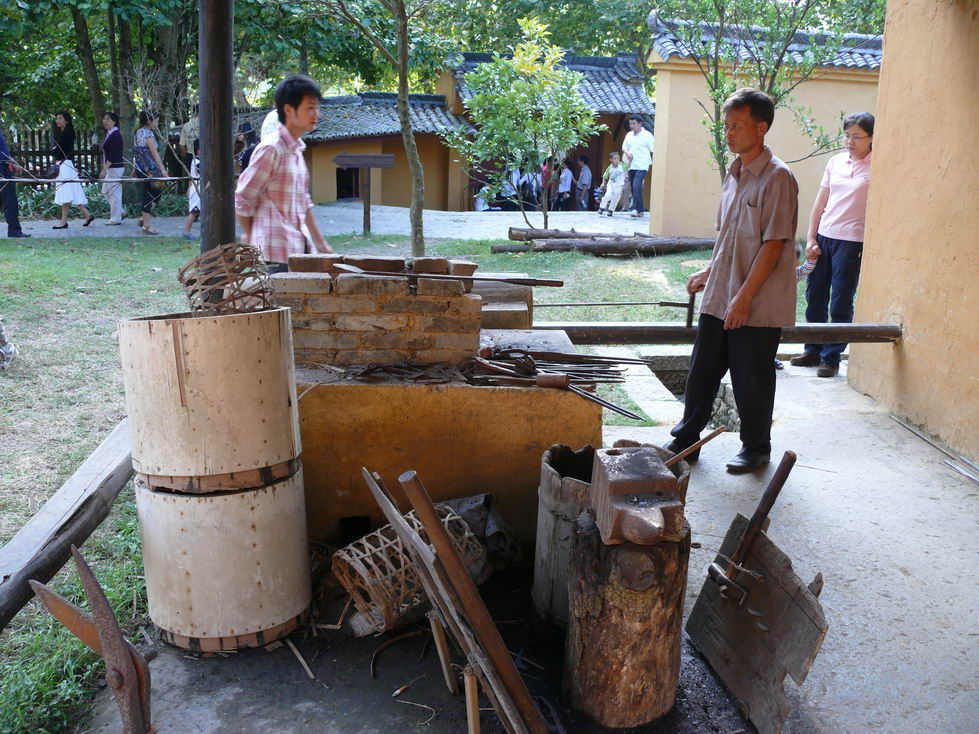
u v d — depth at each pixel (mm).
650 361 7254
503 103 12727
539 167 13172
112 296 8422
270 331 2816
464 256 11719
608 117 23719
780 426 5348
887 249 5629
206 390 2729
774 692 2553
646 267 11055
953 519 4047
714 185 13336
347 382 3471
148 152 13422
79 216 15055
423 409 3482
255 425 2824
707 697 2799
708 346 4410
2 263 9414
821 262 6449
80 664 2883
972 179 4719
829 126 13391
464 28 24203
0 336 6133
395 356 3648
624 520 2385
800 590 2541
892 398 5559
